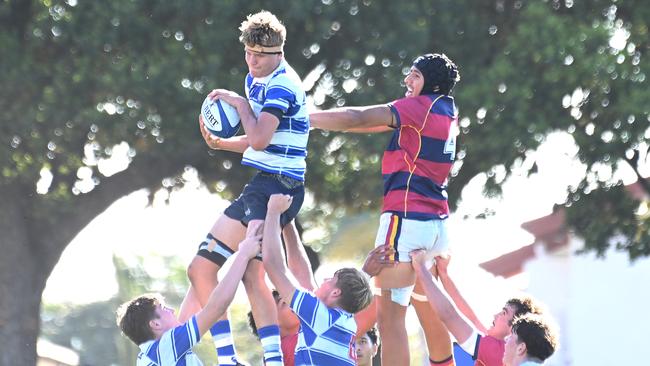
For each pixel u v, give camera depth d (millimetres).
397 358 29641
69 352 149125
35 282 70812
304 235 78688
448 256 31406
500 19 65438
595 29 61531
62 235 70250
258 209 27516
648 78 61531
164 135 61875
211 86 59188
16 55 60688
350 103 61781
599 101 62656
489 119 61344
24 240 69250
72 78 60781
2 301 69812
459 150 63062
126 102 60531
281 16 60438
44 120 61438
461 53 64188
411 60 61531
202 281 27953
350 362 27438
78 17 60188
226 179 68625
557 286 93438
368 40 61812
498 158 61906
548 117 61938
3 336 70312
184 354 27578
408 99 28641
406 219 28703
